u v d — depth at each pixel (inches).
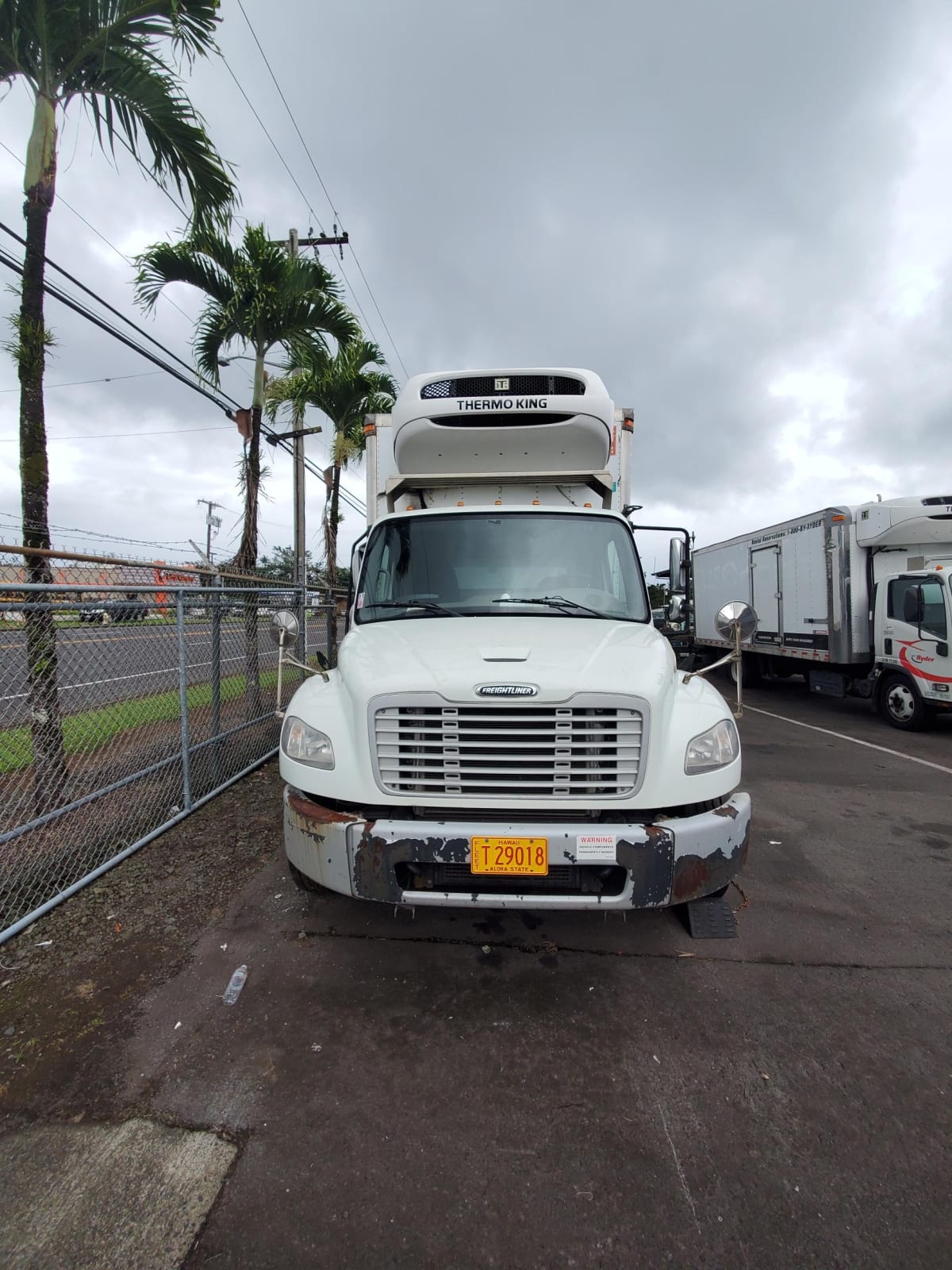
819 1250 71.1
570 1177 79.7
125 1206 75.6
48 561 175.2
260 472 314.0
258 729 256.4
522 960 125.2
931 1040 104.2
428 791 111.0
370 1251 70.9
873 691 386.3
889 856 179.3
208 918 138.7
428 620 148.9
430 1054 100.3
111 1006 110.3
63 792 163.3
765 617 482.9
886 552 383.6
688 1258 70.4
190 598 215.0
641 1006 112.0
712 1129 86.9
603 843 105.3
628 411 207.3
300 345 318.0
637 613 155.2
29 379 175.3
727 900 151.3
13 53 169.6
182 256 288.5
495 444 180.9
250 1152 82.8
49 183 174.9
